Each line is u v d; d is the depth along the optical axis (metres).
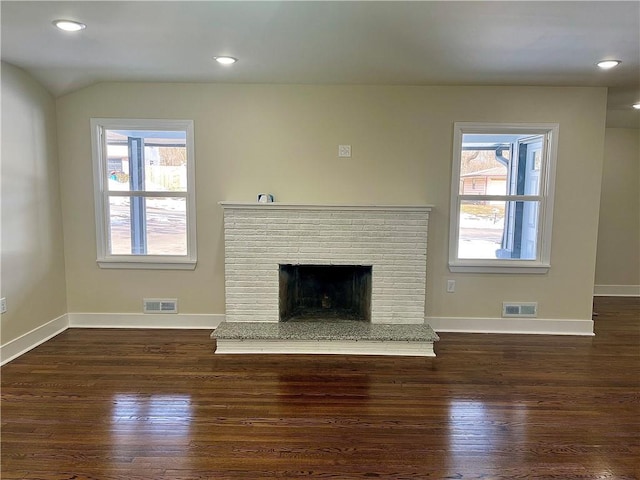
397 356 3.44
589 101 3.79
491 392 2.82
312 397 2.73
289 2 2.11
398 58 3.00
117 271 3.99
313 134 3.85
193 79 3.64
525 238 4.05
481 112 3.81
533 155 3.96
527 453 2.17
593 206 3.92
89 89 3.78
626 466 2.07
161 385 2.87
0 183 3.13
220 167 3.88
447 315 4.05
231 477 1.96
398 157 3.87
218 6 2.17
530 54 2.88
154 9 2.20
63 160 3.85
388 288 3.74
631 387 2.92
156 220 4.00
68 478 1.94
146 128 3.85
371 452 2.16
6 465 2.02
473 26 2.39
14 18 2.33
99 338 3.75
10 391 2.76
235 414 2.51
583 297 4.02
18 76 3.30
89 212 3.91
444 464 2.07
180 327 4.04
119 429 2.33
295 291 4.10
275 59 3.05
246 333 3.47
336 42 2.68
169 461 2.07
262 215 3.66
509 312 4.04
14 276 3.29
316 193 3.91
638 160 5.53
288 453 2.14
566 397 2.77
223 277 4.00
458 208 3.96
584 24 2.35
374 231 3.69
